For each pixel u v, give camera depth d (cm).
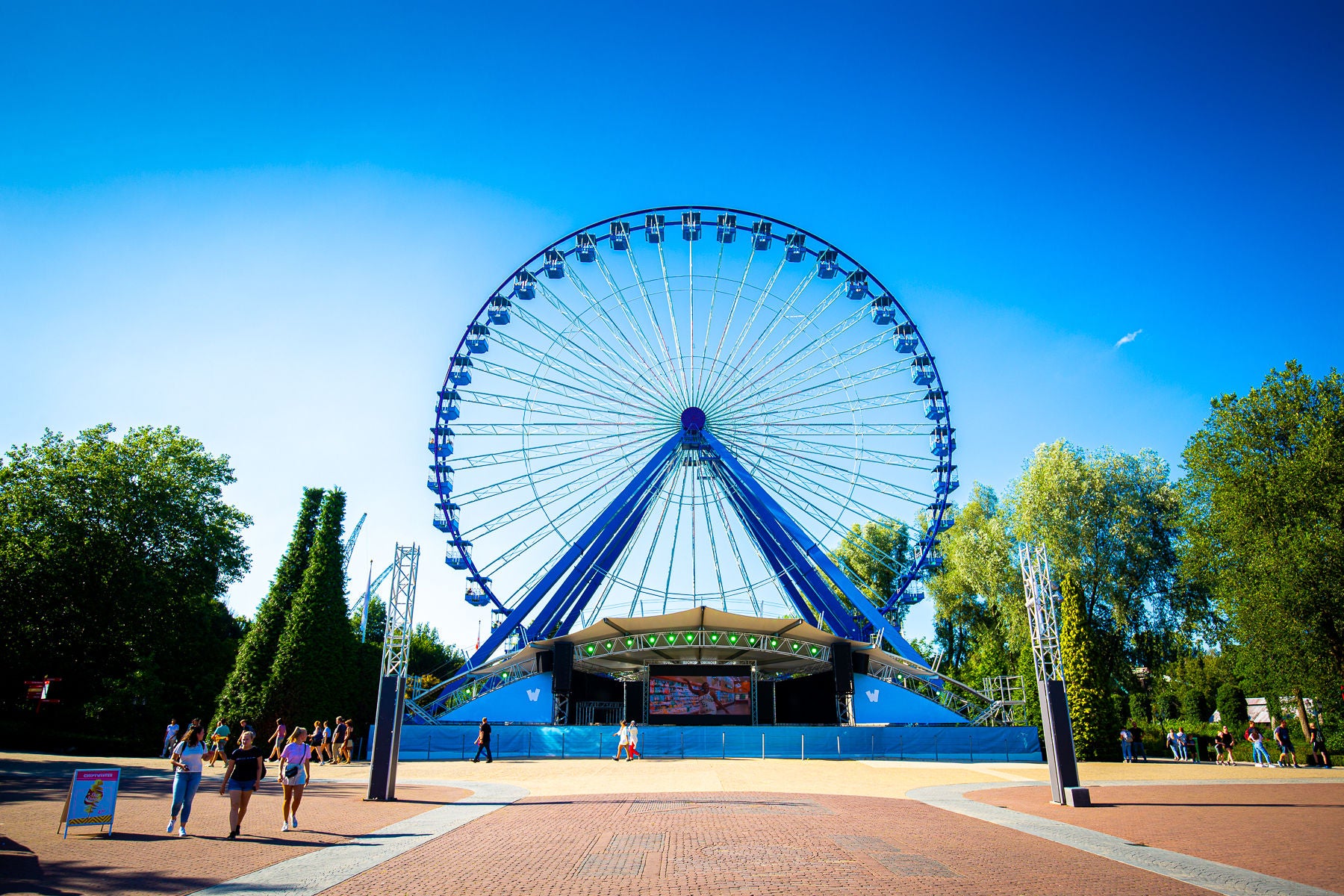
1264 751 3997
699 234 5162
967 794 2516
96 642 4666
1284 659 4291
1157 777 3180
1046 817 1994
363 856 1440
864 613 4850
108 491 4712
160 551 5003
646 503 5103
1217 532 4766
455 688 4581
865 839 1608
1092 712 4244
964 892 1143
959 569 6216
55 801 2052
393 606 2545
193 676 5738
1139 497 5578
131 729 4972
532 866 1342
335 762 3912
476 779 3000
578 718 5488
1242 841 1625
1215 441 4909
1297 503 4312
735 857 1414
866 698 4625
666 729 3934
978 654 6769
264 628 5016
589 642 4684
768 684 5831
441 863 1370
